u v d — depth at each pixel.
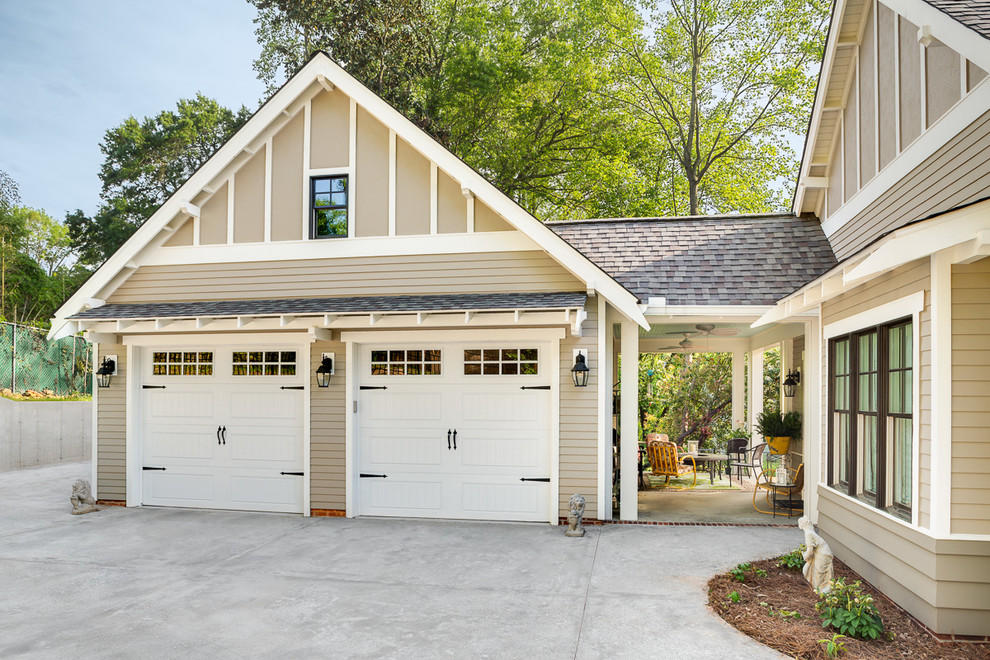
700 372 19.44
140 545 8.14
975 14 5.89
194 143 31.31
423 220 9.62
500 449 9.42
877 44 8.49
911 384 5.64
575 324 8.35
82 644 5.14
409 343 9.72
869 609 5.25
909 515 5.67
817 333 9.26
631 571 6.91
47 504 10.88
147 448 10.59
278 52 25.36
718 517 9.72
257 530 8.90
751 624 5.35
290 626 5.47
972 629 4.96
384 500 9.72
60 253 43.59
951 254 5.03
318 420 9.84
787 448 12.01
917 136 7.32
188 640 5.20
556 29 23.80
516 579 6.68
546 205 25.80
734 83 24.36
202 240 10.28
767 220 11.33
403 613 5.75
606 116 23.64
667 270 10.01
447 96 22.72
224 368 10.34
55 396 19.05
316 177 10.01
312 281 9.91
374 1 22.09
